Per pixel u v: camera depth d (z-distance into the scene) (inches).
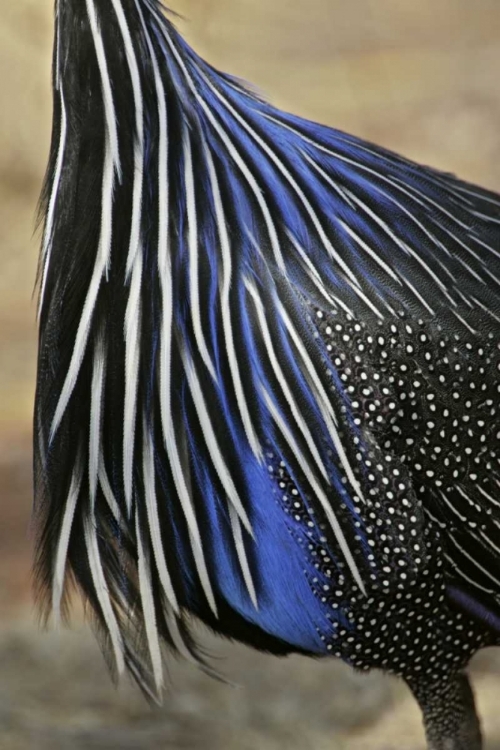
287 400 60.0
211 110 60.1
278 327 60.0
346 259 60.4
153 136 59.6
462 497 60.9
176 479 59.9
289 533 60.4
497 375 60.9
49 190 60.1
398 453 60.6
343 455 60.2
